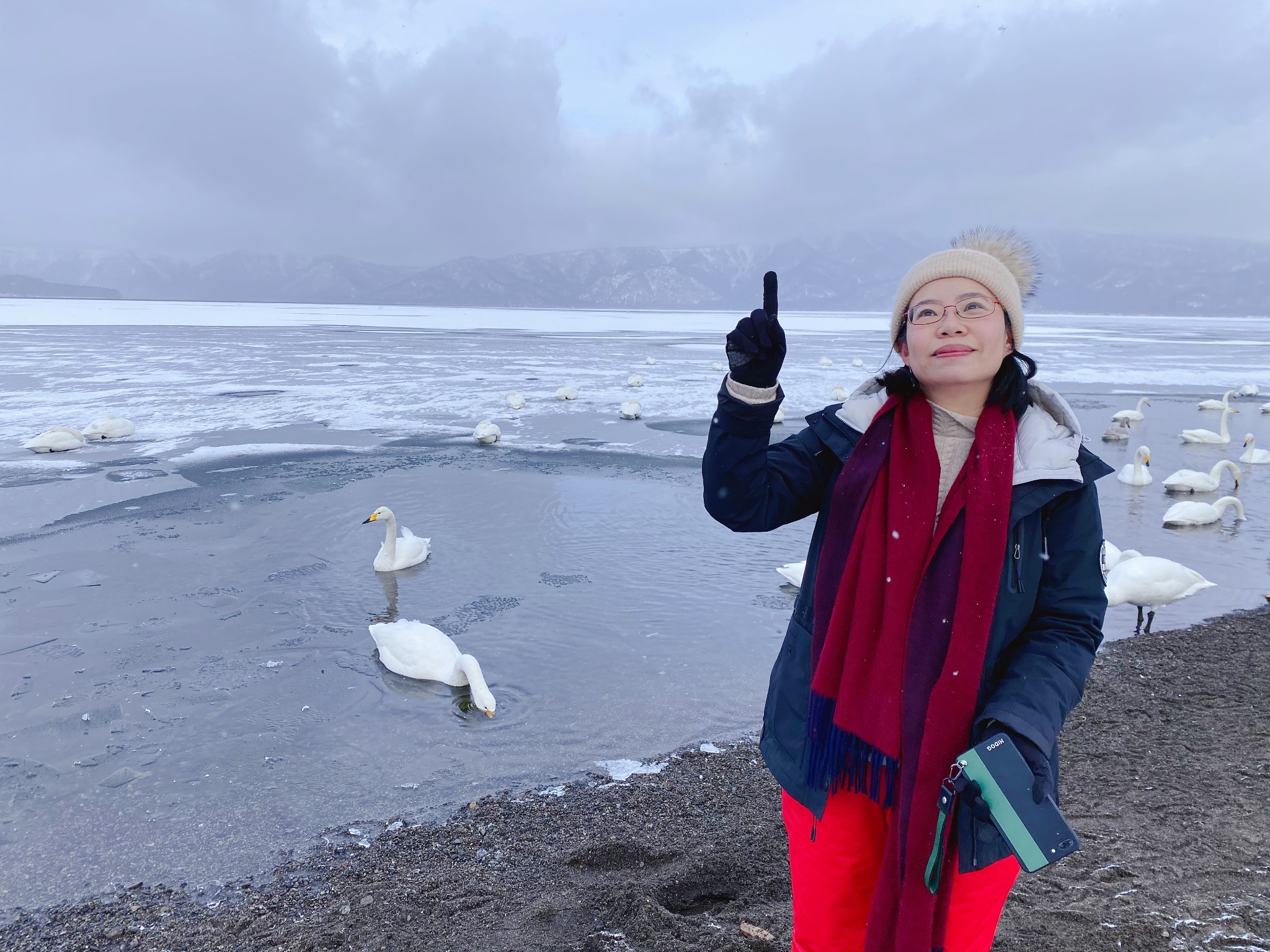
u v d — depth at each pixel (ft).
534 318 452.76
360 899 13.64
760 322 5.90
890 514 6.20
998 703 5.82
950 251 6.13
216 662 24.21
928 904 5.78
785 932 11.49
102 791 17.69
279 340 180.75
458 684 22.34
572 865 14.34
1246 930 10.98
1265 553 34.68
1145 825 14.35
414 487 46.34
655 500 43.68
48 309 445.37
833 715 6.34
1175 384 111.14
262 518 39.81
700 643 25.25
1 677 23.18
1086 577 6.10
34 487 45.65
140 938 13.02
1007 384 6.20
